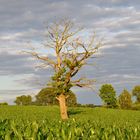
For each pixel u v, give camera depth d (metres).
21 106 86.62
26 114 64.06
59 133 10.08
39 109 79.75
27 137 9.72
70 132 9.59
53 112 73.25
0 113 64.00
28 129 10.50
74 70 56.97
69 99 109.62
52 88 58.19
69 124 14.22
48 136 9.48
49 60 57.16
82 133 10.54
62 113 59.34
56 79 57.47
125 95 118.38
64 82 57.25
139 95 137.50
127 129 11.82
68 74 56.94
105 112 80.12
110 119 56.81
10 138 9.05
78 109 87.12
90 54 57.09
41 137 9.55
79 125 14.30
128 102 117.31
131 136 10.77
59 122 15.64
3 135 10.37
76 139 9.48
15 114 62.59
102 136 9.88
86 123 15.29
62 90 57.69
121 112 82.12
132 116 70.06
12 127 11.05
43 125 13.48
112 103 116.81
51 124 14.37
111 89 116.25
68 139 9.48
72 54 56.94
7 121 13.26
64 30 57.59
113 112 81.00
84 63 56.81
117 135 10.44
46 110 77.69
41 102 114.44
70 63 56.44
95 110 85.44
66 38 57.38
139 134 11.26
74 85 57.41
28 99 145.38
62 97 59.88
